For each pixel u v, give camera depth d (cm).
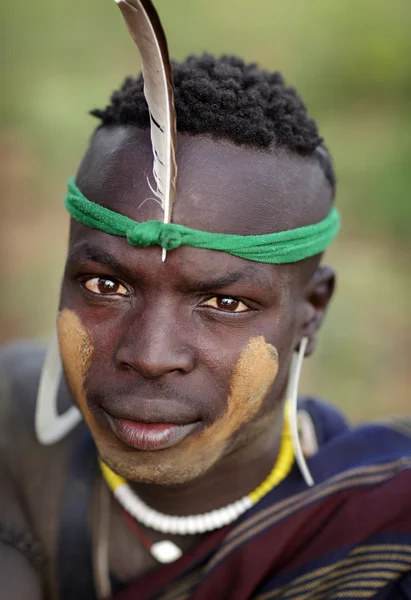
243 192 147
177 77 157
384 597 167
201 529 180
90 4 1174
